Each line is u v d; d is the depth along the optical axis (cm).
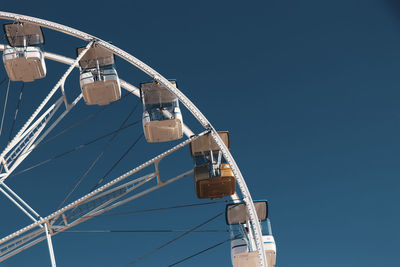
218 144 1603
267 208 1756
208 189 1720
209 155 1702
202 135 1620
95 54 1903
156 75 1780
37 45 1952
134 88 2033
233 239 1742
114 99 1972
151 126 1795
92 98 1938
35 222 1444
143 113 1809
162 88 1820
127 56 1825
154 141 1869
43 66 1964
